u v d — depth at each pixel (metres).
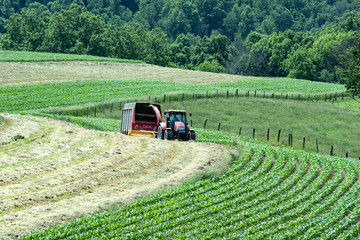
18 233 41.41
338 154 112.44
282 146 114.31
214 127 131.25
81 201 50.44
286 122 141.12
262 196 57.53
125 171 62.59
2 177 55.66
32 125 93.88
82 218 45.78
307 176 69.12
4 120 96.06
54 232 42.03
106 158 68.81
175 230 44.78
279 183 65.00
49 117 122.81
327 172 73.38
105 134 87.31
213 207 51.66
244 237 44.25
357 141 125.69
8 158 64.31
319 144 120.69
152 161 68.75
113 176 60.09
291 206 54.44
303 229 47.19
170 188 57.41
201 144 82.19
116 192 54.41
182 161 69.69
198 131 110.12
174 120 85.75
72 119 119.94
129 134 90.88
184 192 56.59
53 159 66.25
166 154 73.31
